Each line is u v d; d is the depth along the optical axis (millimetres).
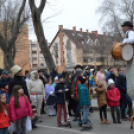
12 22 16062
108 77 8703
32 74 8203
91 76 9602
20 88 5594
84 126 6594
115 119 7766
